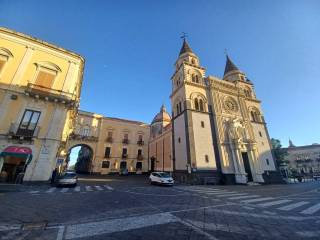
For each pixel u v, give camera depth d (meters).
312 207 8.48
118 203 8.74
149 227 5.18
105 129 45.91
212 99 29.69
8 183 14.50
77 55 21.27
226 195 12.70
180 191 14.73
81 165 53.16
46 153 16.48
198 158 24.27
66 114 18.64
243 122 30.00
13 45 17.77
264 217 6.57
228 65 40.69
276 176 28.88
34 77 17.98
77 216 6.21
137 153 47.84
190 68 31.30
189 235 4.61
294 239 4.51
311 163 64.06
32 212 6.56
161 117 50.28
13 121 15.77
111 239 4.26
